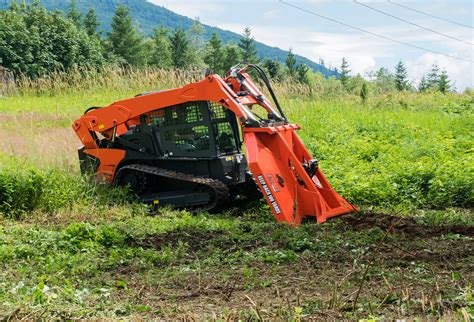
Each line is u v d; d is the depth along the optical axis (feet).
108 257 30.25
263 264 28.35
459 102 101.91
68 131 67.72
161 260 29.35
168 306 22.79
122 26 295.28
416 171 45.70
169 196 41.42
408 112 89.76
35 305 22.02
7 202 40.42
